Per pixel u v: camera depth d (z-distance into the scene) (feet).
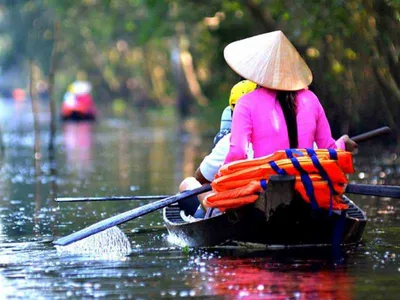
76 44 489.26
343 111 183.01
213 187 67.67
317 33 152.05
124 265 65.26
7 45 558.15
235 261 65.72
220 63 258.16
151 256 68.69
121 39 454.81
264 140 68.18
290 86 68.28
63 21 400.67
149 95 526.16
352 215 78.84
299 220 68.03
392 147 188.65
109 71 544.21
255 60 69.15
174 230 75.41
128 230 83.10
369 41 131.95
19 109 544.62
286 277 60.08
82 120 382.22
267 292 55.88
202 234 71.51
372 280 58.85
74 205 103.35
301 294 55.21
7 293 56.90
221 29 237.45
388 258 66.33
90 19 391.45
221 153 73.92
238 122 68.23
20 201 108.37
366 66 156.04
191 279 59.98
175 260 66.80
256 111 68.28
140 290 57.11
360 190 67.67
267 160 65.62
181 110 376.89
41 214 95.71
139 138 254.47
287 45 69.51
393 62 130.62
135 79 559.79
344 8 132.36
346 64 164.86
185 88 378.94
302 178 64.95
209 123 298.15
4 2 418.51
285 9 159.22
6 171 153.69
